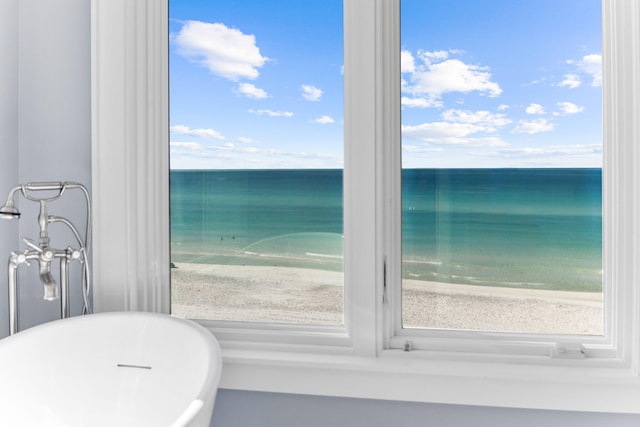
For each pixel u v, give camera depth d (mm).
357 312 1364
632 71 1268
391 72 1368
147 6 1439
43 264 1232
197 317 1517
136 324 1255
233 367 1381
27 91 1467
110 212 1416
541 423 1298
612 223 1306
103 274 1425
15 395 1112
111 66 1403
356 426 1377
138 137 1430
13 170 1442
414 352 1365
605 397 1240
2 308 1392
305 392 1354
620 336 1292
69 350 1216
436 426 1342
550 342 1344
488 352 1355
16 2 1447
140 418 1198
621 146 1278
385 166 1371
